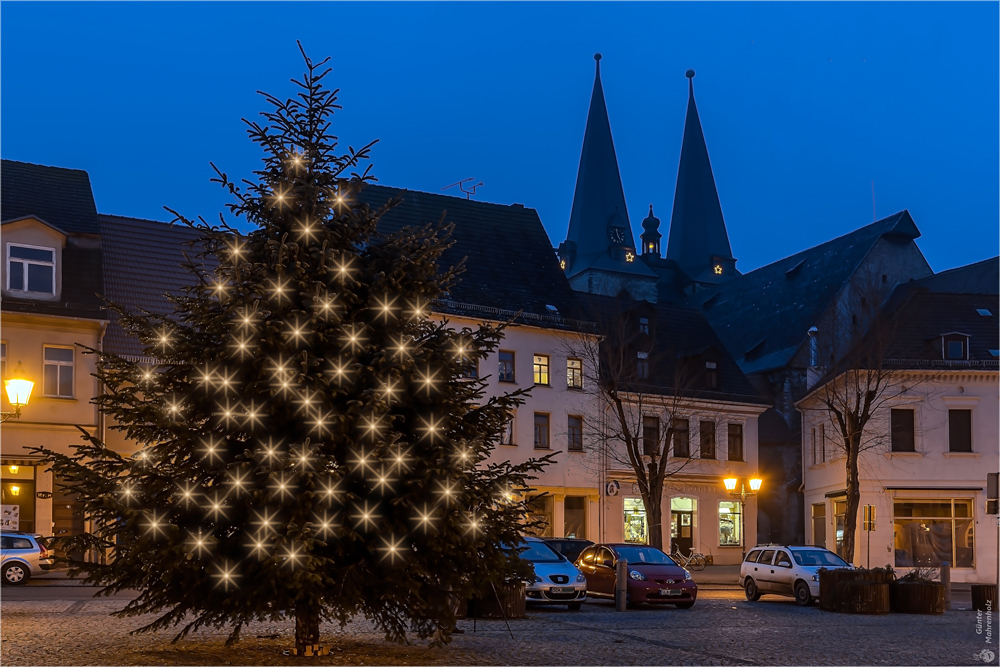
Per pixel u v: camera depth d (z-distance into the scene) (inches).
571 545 1256.2
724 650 612.4
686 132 5551.2
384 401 506.0
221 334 520.4
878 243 2731.3
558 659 556.4
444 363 531.2
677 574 1000.9
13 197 1552.7
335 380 507.8
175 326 529.7
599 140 5241.1
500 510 543.8
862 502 1765.5
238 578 492.1
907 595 942.4
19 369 1369.3
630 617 855.7
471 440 524.1
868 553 1630.2
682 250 5457.7
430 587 524.4
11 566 1172.5
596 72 5315.0
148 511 478.3
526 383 1932.8
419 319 554.3
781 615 898.7
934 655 613.9
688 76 5561.0
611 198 5191.9
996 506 842.8
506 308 1964.8
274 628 663.1
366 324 530.9
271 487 479.5
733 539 2103.8
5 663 494.3
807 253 3026.6
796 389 2551.7
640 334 2175.2
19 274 1464.1
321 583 480.7
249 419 501.4
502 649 590.2
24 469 1413.6
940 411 1781.5
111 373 521.7
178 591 503.2
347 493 490.6
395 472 501.7
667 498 2030.0
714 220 5462.6
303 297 523.2
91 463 509.7
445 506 501.0
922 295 1930.4
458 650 579.8
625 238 5108.3
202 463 510.0
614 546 1078.4
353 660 523.8
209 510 492.7
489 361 1895.9
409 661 530.9
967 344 1822.1
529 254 2150.6
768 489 2415.1
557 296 2084.2
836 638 689.0
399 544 498.6
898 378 1782.7
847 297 2657.5
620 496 1987.0
